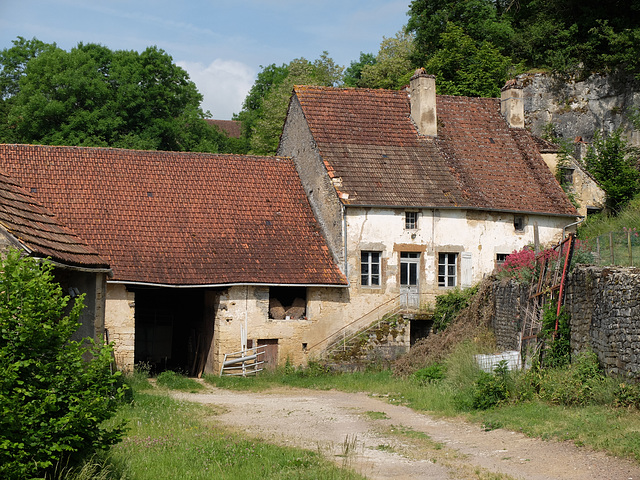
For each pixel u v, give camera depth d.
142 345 29.28
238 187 28.83
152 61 43.28
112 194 26.61
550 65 38.84
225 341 25.77
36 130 38.91
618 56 35.69
